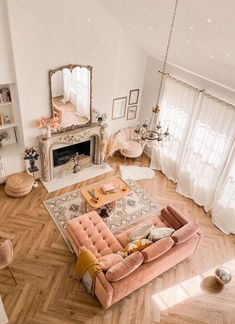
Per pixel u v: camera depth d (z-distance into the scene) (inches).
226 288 196.9
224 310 184.5
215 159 235.6
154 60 269.9
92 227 203.3
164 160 291.3
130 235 198.7
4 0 179.3
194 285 196.4
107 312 176.1
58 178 275.0
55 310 173.9
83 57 233.0
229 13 113.8
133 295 186.7
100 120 266.8
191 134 252.5
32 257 201.8
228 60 163.8
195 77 233.5
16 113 234.5
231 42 138.6
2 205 239.8
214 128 226.5
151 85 285.7
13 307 173.0
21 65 206.7
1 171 245.6
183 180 273.6
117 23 232.5
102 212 236.4
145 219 242.5
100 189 235.6
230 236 236.5
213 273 205.3
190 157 260.5
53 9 198.5
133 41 257.9
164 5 145.5
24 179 248.5
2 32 189.9
